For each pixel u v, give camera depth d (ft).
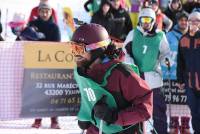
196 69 29.48
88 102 13.97
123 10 38.78
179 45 29.91
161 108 29.55
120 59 13.96
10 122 35.35
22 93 32.07
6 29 58.65
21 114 32.27
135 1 47.78
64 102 32.76
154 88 29.12
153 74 29.07
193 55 29.40
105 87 13.46
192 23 29.17
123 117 13.23
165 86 31.32
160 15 40.16
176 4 42.27
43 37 34.76
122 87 13.39
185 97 31.58
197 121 30.07
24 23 42.09
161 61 29.17
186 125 31.89
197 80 29.55
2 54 31.83
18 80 32.14
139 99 13.38
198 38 29.32
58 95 32.63
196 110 30.01
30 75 32.07
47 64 32.22
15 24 41.75
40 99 32.37
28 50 31.91
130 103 13.61
